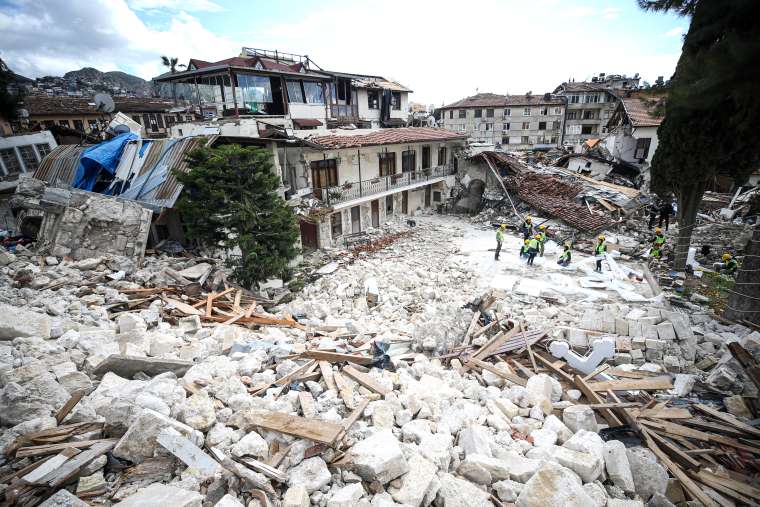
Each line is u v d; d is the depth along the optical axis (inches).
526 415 238.1
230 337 309.4
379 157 1036.5
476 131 2285.9
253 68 816.9
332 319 420.8
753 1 270.2
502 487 160.7
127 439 148.6
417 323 386.0
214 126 764.6
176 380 208.5
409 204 1217.4
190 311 371.6
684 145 523.5
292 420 176.4
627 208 937.5
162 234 616.7
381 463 154.3
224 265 534.3
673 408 250.4
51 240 474.6
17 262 414.6
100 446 151.4
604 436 229.3
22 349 213.0
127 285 402.9
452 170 1328.7
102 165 588.4
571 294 551.8
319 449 164.6
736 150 488.1
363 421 202.2
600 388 272.2
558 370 297.4
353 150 943.0
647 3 355.9
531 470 169.6
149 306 372.5
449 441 187.6
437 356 338.6
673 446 217.3
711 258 698.2
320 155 863.7
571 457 178.4
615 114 1475.1
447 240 909.8
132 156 614.5
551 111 2126.0
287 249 530.9
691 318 423.8
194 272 472.4
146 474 145.9
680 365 319.6
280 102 924.0
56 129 854.5
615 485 181.2
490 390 267.1
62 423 164.9
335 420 192.5
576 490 150.1
